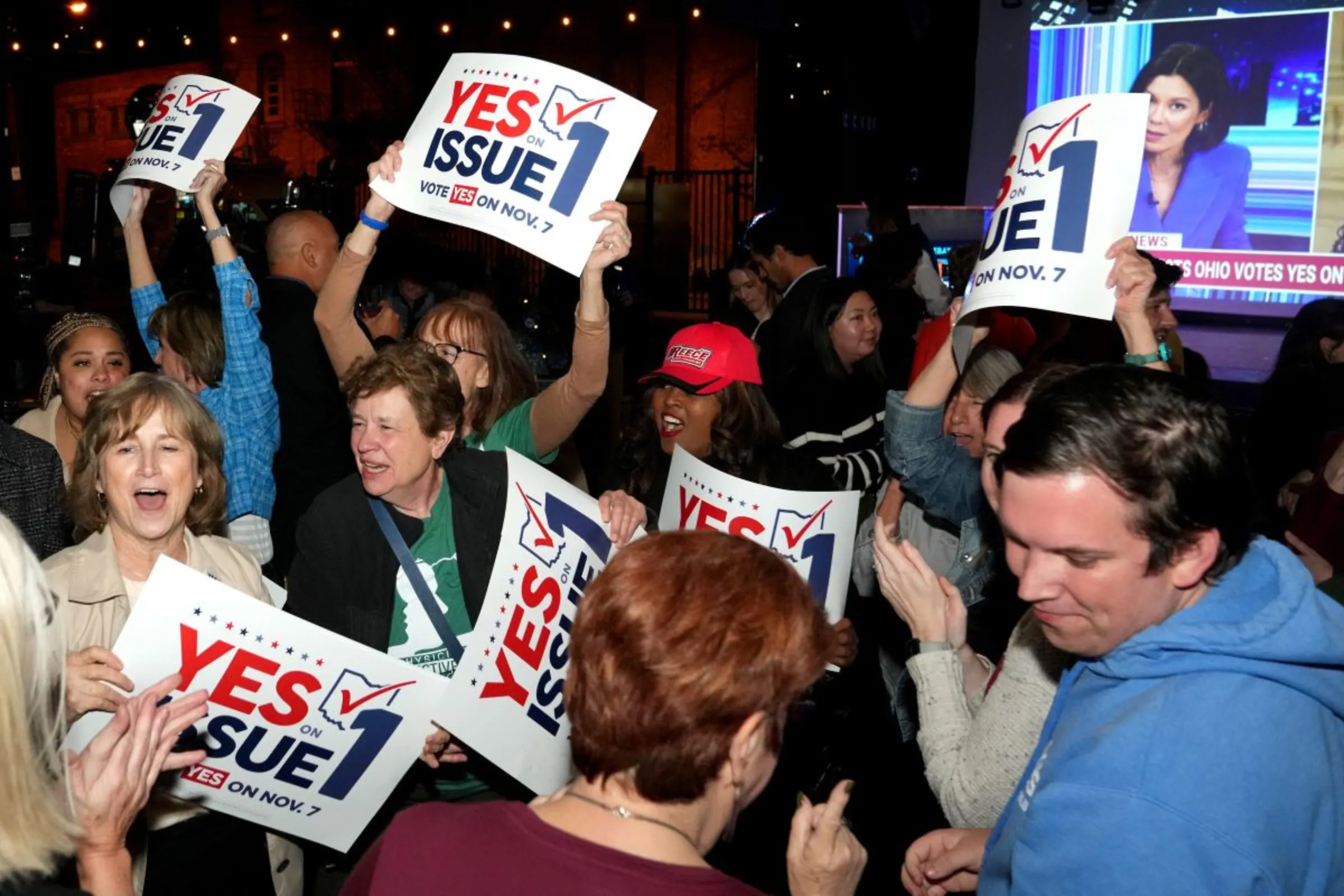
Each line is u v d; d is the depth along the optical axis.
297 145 23.66
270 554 3.54
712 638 1.26
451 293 8.43
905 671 3.11
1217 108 10.09
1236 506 1.35
